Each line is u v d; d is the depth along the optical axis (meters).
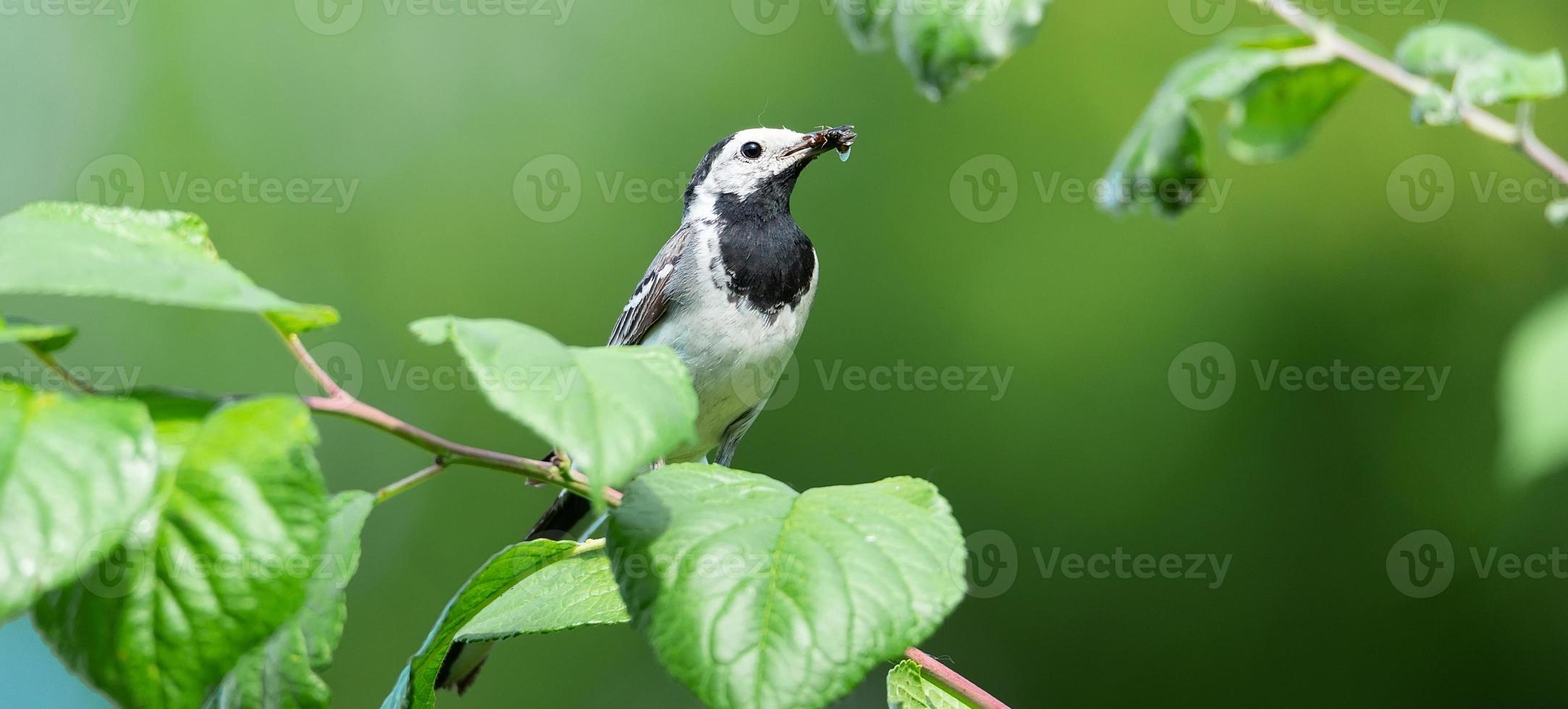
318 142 14.09
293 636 3.11
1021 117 13.62
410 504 13.85
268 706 3.08
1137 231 13.34
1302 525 12.70
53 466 2.29
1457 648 12.25
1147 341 13.16
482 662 5.50
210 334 13.71
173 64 14.09
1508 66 3.18
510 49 14.33
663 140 14.00
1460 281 12.89
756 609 2.88
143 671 2.48
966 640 13.10
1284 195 13.16
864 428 13.27
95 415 2.37
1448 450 12.55
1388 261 13.00
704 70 14.05
